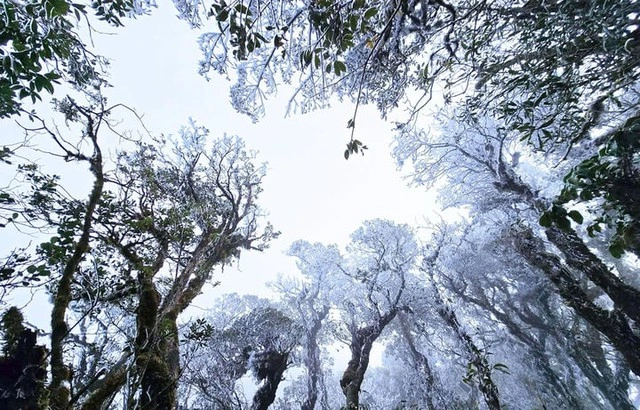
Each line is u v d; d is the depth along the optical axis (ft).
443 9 14.60
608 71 12.34
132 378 14.62
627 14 10.62
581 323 53.36
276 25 10.47
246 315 52.95
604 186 10.76
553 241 38.27
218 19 9.57
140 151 29.12
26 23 11.30
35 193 18.38
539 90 13.51
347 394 37.50
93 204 20.92
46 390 12.81
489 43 14.67
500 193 46.75
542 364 53.57
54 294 19.38
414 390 59.31
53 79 11.96
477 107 17.22
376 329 48.91
